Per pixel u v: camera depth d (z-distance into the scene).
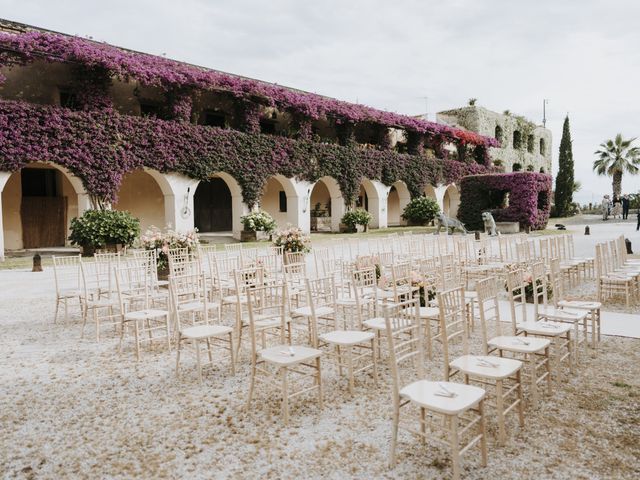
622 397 3.98
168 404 4.07
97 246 14.76
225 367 5.01
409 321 4.84
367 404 4.00
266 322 4.85
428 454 3.17
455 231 24.34
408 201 28.44
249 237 20.06
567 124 39.75
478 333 6.08
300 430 3.55
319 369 3.88
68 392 4.36
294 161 22.16
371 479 2.89
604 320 6.50
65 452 3.30
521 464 3.02
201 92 19.48
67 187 18.67
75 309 7.89
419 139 28.92
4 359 5.31
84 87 15.80
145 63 17.12
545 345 3.95
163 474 3.01
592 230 24.70
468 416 3.70
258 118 20.89
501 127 38.62
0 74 14.11
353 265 7.88
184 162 18.28
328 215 29.80
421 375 3.44
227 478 2.95
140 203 20.36
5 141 14.09
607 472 2.91
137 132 16.95
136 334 5.26
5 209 17.23
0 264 13.34
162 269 9.91
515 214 23.66
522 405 3.50
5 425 3.73
